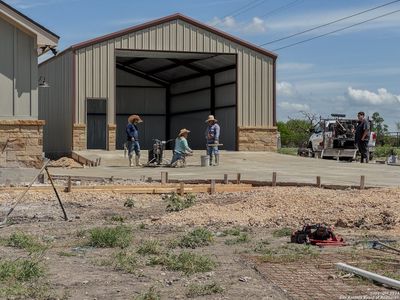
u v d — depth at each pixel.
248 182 18.72
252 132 33.81
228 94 35.78
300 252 9.05
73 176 20.53
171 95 45.06
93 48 31.47
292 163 27.02
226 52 33.47
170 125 45.28
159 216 13.05
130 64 41.81
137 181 19.88
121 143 44.22
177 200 14.70
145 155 30.11
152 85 45.03
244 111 33.81
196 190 17.27
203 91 39.59
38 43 20.23
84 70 31.33
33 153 19.89
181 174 21.67
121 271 7.82
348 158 33.19
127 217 13.25
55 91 34.94
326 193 14.78
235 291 6.82
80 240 10.22
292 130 65.94
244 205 13.70
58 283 7.13
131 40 32.06
